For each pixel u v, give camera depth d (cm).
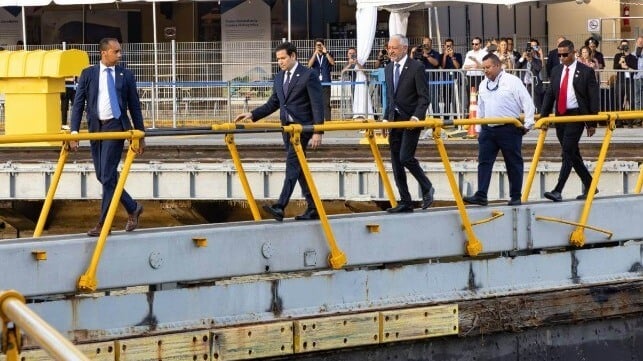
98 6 4481
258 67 4278
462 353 1808
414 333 1747
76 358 689
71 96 3916
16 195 2844
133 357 1552
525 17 4475
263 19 4397
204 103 4100
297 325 1659
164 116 4109
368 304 1781
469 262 1866
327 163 2741
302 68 1850
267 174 2755
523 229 1923
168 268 1638
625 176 2595
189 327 1638
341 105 3719
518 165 1981
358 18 3894
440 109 3522
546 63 3762
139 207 1756
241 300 1684
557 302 1875
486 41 4238
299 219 1805
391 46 1906
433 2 3788
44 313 1547
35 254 1551
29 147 3098
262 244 1711
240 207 2920
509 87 1964
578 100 2027
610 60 4478
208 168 2780
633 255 1998
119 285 1603
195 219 2936
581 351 1900
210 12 4453
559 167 2620
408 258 1831
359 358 1722
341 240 1773
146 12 4516
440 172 2683
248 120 1889
